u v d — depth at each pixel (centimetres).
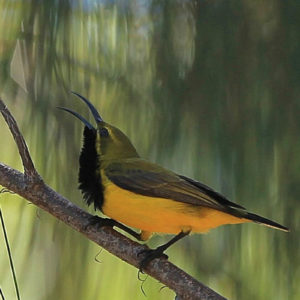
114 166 678
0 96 595
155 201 653
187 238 661
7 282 871
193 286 550
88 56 601
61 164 601
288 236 578
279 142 567
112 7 604
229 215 597
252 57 572
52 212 599
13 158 779
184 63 589
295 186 567
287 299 588
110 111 608
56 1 589
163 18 592
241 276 608
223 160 575
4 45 592
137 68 603
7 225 808
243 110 571
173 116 589
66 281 613
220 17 577
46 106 590
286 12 566
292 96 565
